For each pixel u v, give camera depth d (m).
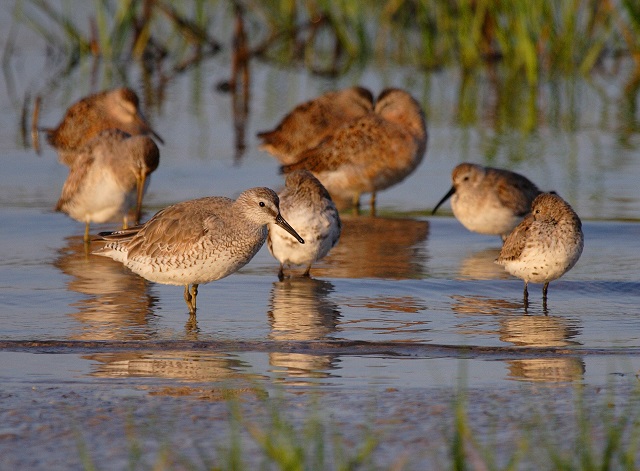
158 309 12.27
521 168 20.22
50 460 7.89
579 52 30.58
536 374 9.87
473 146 22.30
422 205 18.66
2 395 9.23
